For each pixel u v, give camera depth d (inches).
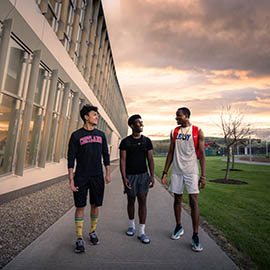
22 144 256.5
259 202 245.4
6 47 208.8
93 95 679.7
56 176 387.9
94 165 115.3
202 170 122.7
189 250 110.2
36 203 215.6
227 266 94.0
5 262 95.2
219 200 252.5
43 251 106.6
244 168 819.4
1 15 201.5
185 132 127.2
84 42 519.5
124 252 106.8
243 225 158.4
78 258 99.6
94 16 621.0
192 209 116.3
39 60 274.5
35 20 256.1
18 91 256.8
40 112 327.6
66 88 420.2
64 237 126.4
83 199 111.5
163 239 125.5
